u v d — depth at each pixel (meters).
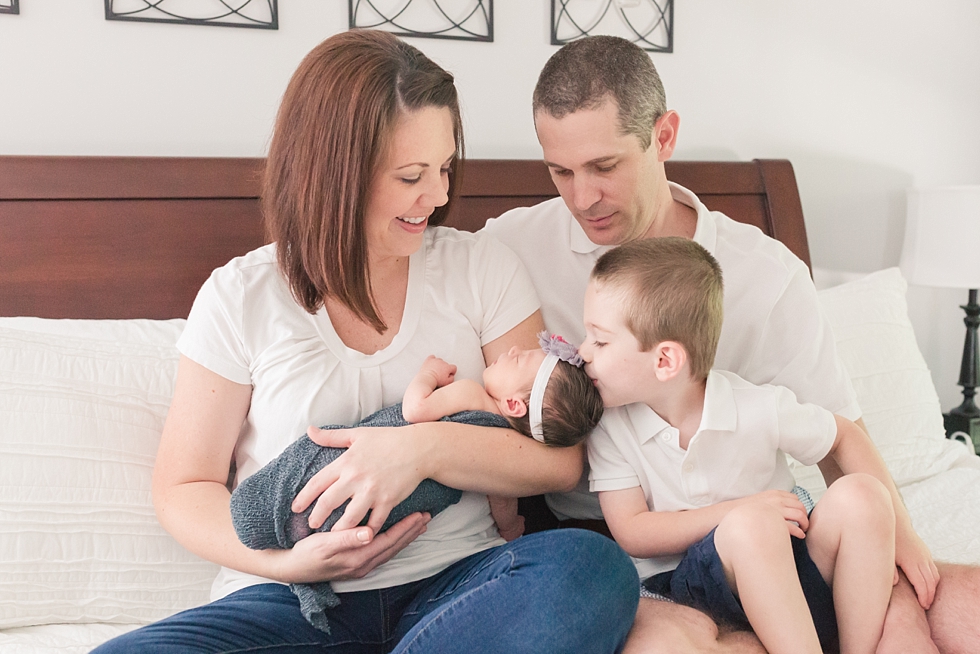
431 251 1.48
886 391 2.08
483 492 1.33
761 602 1.19
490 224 1.76
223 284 1.36
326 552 1.18
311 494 1.20
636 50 1.47
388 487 1.21
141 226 1.81
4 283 1.71
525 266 1.68
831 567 1.28
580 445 1.45
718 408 1.36
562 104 1.42
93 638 1.34
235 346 1.34
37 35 1.81
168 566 1.44
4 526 1.35
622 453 1.43
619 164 1.45
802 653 1.16
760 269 1.61
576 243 1.65
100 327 1.67
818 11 2.58
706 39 2.46
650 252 1.34
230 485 1.50
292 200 1.31
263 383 1.34
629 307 1.31
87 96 1.87
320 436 1.25
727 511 1.32
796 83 2.59
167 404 1.53
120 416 1.48
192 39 1.93
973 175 2.92
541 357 1.38
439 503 1.29
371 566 1.23
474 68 2.20
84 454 1.42
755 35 2.51
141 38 1.89
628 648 1.16
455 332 1.44
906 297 2.86
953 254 2.54
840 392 1.58
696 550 1.28
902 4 2.71
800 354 1.58
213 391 1.33
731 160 2.54
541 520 1.74
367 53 1.27
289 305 1.37
